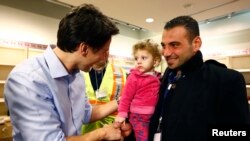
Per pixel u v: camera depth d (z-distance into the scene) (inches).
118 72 73.5
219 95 36.0
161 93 43.8
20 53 183.3
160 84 49.1
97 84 69.2
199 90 37.0
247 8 171.8
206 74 38.3
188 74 39.4
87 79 67.7
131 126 50.1
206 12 180.7
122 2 157.8
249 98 152.9
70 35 34.4
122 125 48.1
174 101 38.4
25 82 33.7
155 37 273.6
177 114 37.2
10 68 178.2
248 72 195.8
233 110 34.9
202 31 236.2
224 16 211.3
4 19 179.9
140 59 54.9
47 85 35.9
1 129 138.0
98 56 37.4
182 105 37.3
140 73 54.0
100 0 153.3
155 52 55.4
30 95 33.3
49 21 208.1
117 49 265.7
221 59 210.8
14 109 33.7
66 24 35.1
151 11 177.3
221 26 221.6
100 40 35.4
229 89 35.7
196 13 182.7
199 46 39.7
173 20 40.0
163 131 38.2
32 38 195.5
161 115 41.0
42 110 34.1
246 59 199.0
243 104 35.0
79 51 35.6
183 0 154.9
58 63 37.3
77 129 41.8
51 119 34.7
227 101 35.5
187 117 36.2
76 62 37.4
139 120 51.1
